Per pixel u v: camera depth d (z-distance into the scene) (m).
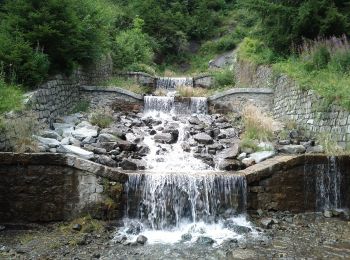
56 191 8.06
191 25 30.50
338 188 9.14
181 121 13.80
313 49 13.51
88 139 10.66
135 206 8.34
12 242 7.09
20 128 9.16
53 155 8.03
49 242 7.09
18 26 11.36
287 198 8.90
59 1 11.63
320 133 10.98
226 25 31.42
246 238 7.39
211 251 6.75
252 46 19.39
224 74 20.42
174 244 7.14
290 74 13.33
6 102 9.16
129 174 8.38
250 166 9.69
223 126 13.17
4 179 7.89
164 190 8.40
